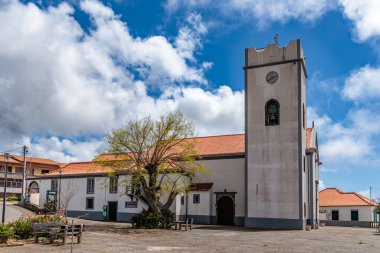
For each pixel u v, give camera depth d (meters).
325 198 61.41
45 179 53.69
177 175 42.16
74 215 49.44
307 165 40.91
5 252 18.00
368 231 37.34
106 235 27.83
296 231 34.59
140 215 35.28
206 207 42.25
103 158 37.34
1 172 75.75
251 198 38.69
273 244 23.89
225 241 25.25
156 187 35.88
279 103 38.91
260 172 38.75
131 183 38.34
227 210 42.34
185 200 43.28
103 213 46.72
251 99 40.38
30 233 22.78
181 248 21.48
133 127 35.41
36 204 53.94
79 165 54.97
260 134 39.34
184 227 36.69
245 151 39.75
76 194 49.84
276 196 37.69
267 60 40.16
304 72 41.72
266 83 39.91
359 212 57.12
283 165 37.84
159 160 36.19
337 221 50.41
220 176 43.00
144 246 22.09
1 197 70.38
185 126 36.47
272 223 37.38
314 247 22.69
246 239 26.72
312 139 44.56
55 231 21.73
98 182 48.38
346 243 25.08
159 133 35.75
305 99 41.97
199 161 44.28
